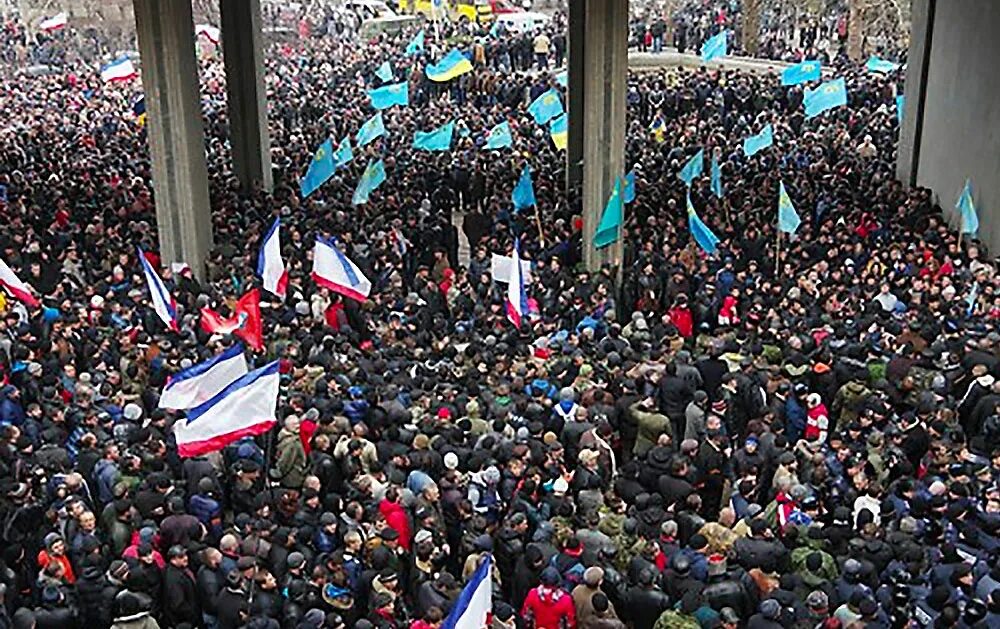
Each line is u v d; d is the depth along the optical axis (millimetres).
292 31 65062
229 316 18172
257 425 11789
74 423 13711
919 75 28188
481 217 24391
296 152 31922
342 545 11102
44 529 11867
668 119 35781
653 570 10281
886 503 11336
